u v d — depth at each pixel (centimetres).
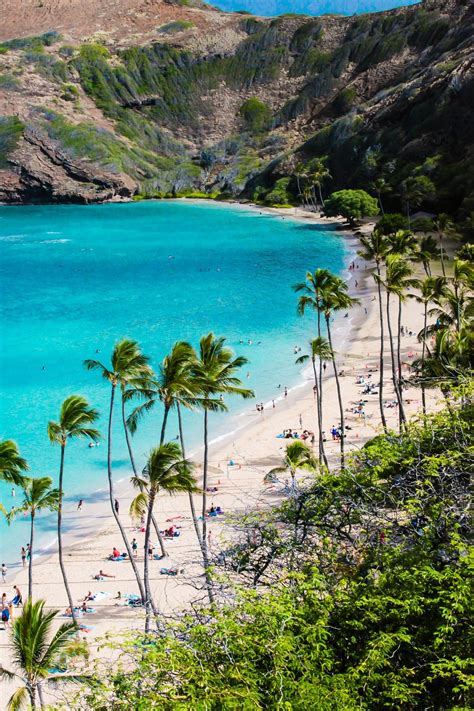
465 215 16250
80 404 4400
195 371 4603
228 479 6106
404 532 1855
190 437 7194
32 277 15138
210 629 1591
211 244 18400
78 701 2023
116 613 4181
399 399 6391
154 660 1543
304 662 1523
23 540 5359
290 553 1878
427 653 1584
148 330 10906
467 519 1842
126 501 5928
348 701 1439
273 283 13950
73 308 12419
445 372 4450
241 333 10656
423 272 13350
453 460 1991
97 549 5116
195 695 1438
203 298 12912
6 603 4434
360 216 19475
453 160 18838
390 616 1639
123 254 17475
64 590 4559
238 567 1831
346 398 7975
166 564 4772
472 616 1599
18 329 11106
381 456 2123
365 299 12344
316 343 6234
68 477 6366
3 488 6281
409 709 1530
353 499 1961
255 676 1484
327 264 15450
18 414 7694
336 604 1709
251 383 8650
